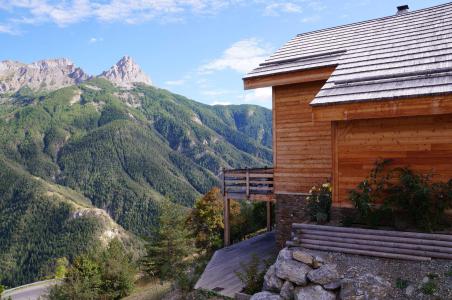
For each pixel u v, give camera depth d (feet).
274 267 25.03
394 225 25.25
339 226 27.07
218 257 39.75
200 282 32.17
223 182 44.19
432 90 23.03
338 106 26.16
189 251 75.97
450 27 29.66
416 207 24.09
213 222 84.79
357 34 38.01
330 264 23.21
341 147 28.27
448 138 24.68
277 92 38.04
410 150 25.79
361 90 26.20
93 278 67.15
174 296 33.04
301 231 26.58
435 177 24.98
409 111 23.81
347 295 20.76
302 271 23.02
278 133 38.06
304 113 36.45
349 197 26.48
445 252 21.65
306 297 21.83
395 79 25.86
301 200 36.58
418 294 19.48
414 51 28.45
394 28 35.24
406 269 21.54
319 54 36.09
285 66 36.91
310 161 36.11
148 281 77.46
